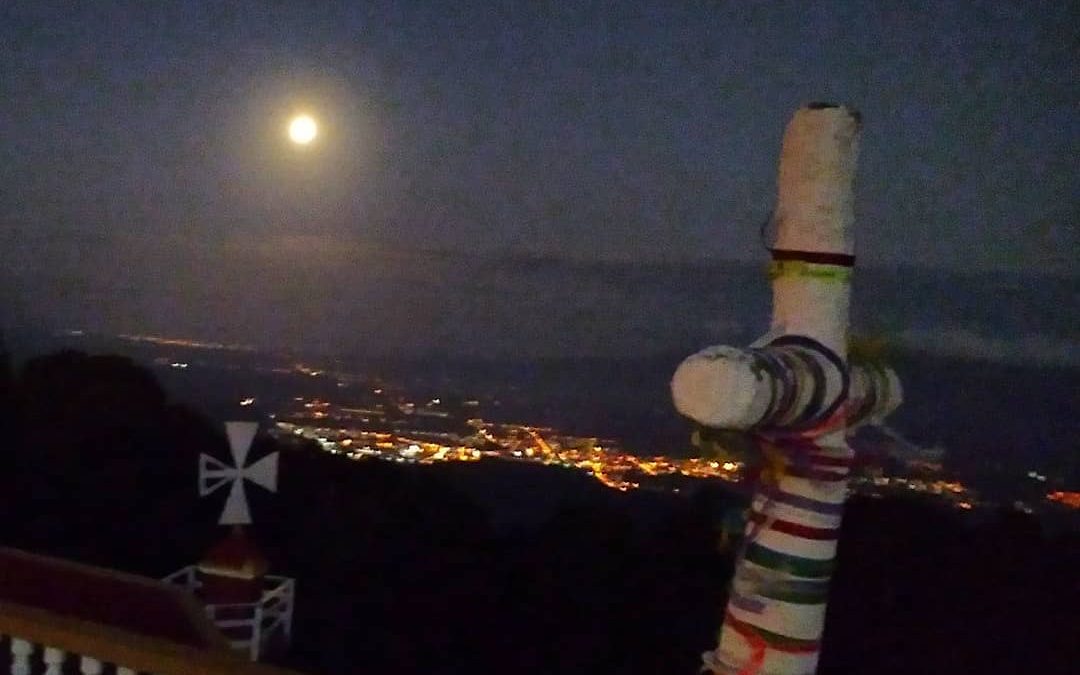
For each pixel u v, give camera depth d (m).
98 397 12.55
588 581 8.80
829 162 2.85
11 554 7.49
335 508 11.12
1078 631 6.43
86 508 12.16
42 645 4.42
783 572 2.88
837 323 2.86
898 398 3.10
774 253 2.93
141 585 7.13
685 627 8.15
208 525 11.87
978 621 6.60
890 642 6.65
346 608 10.53
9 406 12.60
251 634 8.32
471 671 9.56
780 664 2.89
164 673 4.04
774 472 2.90
